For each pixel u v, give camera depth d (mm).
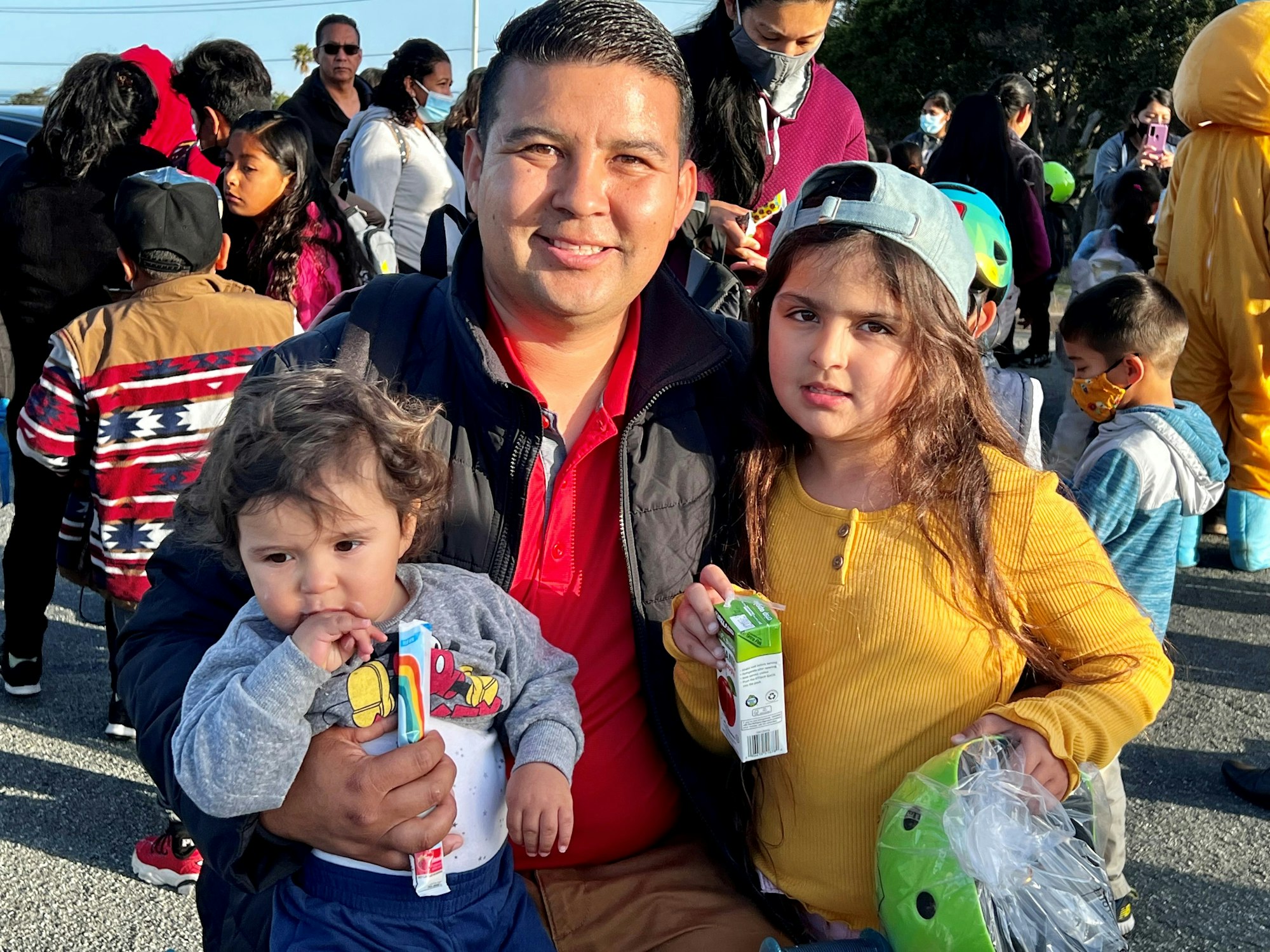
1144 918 2910
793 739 1604
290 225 3809
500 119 1566
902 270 1537
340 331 1729
